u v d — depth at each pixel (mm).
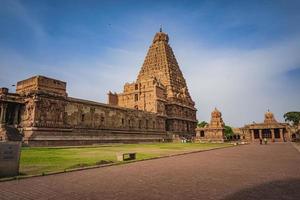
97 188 11867
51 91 49781
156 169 18312
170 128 100625
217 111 104625
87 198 10055
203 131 109000
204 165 20844
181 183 13094
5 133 41750
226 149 47219
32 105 46000
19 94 47812
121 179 14219
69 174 15898
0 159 13961
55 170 16578
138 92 98188
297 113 113812
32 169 16938
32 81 49031
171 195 10562
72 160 22609
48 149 37375
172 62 116312
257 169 18344
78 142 52688
